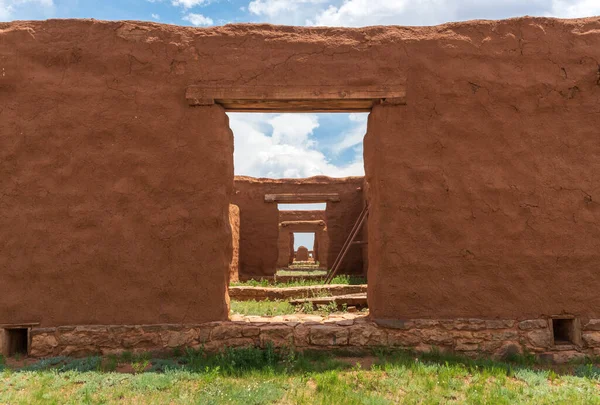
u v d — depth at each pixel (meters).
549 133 6.19
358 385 4.79
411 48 6.27
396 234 6.05
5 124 6.02
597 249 6.05
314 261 30.73
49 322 5.84
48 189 5.98
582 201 6.11
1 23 6.20
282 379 4.93
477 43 6.29
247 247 16.50
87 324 5.86
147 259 5.97
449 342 5.89
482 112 6.20
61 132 6.05
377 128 6.24
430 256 6.03
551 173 6.14
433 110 6.20
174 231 6.03
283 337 5.89
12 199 5.95
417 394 4.56
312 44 6.30
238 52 6.27
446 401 4.41
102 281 5.92
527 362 5.74
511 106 6.21
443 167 6.13
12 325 5.82
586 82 6.24
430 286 6.00
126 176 6.05
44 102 6.07
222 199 6.17
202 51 6.25
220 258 6.08
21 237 5.92
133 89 6.14
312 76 6.23
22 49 6.11
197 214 6.07
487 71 6.23
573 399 4.43
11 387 4.71
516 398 4.44
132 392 4.54
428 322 5.92
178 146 6.13
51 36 6.16
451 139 6.16
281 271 21.62
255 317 6.58
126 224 5.99
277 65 6.24
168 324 5.89
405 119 6.19
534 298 5.98
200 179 6.12
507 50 6.27
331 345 5.88
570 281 6.01
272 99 6.22
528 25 6.32
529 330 5.92
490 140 6.17
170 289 5.96
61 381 4.82
